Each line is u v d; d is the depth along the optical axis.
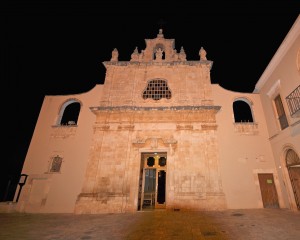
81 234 6.76
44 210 11.90
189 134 13.08
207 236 6.24
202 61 15.48
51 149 13.48
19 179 12.79
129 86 15.02
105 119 13.75
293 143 10.63
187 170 12.20
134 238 6.17
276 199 11.73
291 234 6.26
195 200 11.44
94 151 12.90
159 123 13.49
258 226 7.35
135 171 12.41
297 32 10.08
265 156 12.64
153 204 12.80
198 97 14.38
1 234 6.88
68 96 15.12
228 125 13.48
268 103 13.20
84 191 11.92
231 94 14.44
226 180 12.09
